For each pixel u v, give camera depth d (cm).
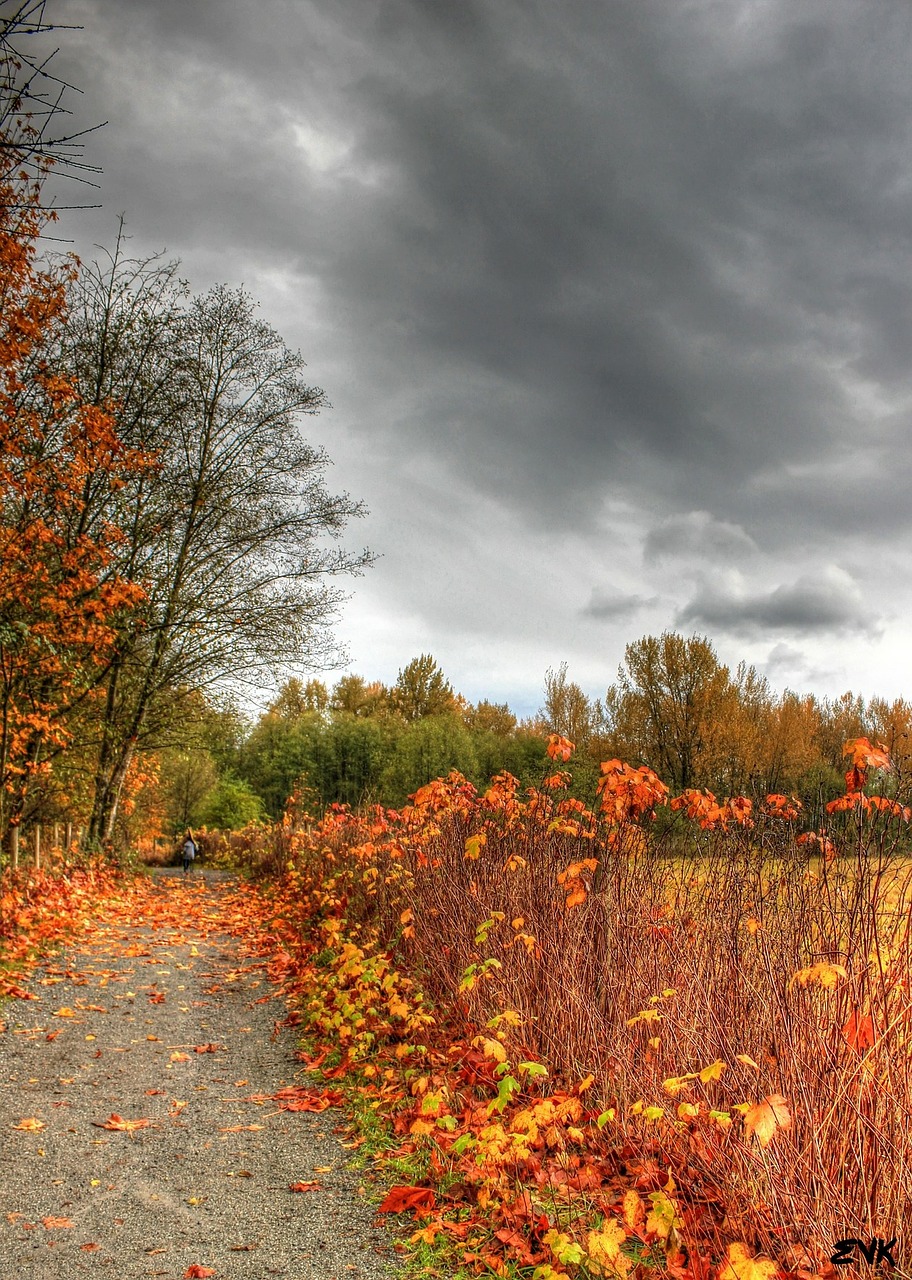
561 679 3562
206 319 1806
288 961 911
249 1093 513
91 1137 432
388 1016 621
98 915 1188
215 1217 349
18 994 712
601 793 504
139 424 1570
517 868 608
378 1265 313
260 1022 691
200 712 1948
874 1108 305
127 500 1563
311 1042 625
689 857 528
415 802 739
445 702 5416
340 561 1920
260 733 4609
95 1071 543
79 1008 697
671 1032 403
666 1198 296
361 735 4541
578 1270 300
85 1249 320
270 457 1880
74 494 1251
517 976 546
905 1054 313
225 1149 422
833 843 396
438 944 675
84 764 1641
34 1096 490
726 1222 304
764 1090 335
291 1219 348
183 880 2067
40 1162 398
